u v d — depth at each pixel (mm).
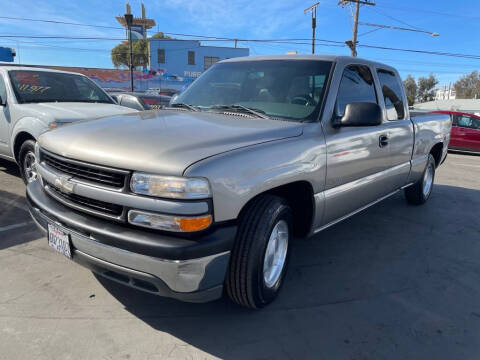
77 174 2445
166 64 44188
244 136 2543
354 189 3516
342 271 3520
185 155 2176
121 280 2309
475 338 2633
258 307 2725
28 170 5090
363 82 3754
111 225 2256
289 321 2709
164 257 2082
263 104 3262
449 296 3182
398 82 4539
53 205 2586
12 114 5219
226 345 2430
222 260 2244
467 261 3896
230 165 2244
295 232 3225
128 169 2191
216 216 2184
